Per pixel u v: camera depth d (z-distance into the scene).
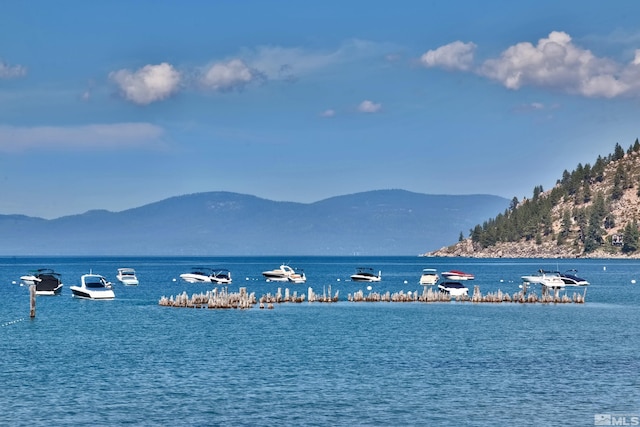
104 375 119.50
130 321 196.88
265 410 97.94
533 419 94.00
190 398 104.00
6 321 197.62
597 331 176.50
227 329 178.62
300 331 174.75
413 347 149.50
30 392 107.38
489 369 124.56
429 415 95.81
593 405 100.19
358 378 117.19
